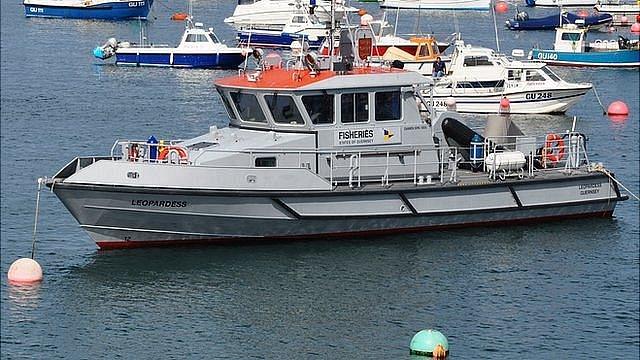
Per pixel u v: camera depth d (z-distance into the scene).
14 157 65.75
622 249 48.25
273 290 44.41
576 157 51.59
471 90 79.50
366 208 46.88
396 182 47.75
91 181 45.00
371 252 47.34
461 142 50.09
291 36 107.38
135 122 76.25
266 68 48.03
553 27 126.69
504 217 49.12
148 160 46.16
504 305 43.38
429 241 48.16
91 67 100.44
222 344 40.22
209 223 45.88
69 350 39.97
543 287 44.81
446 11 142.38
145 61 100.75
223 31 123.50
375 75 46.97
